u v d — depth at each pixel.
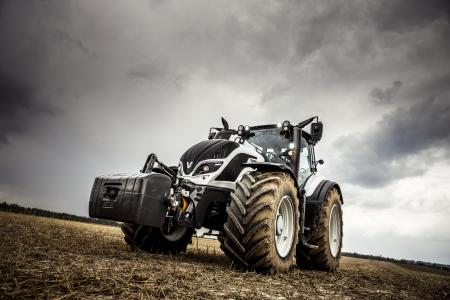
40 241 3.39
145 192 2.61
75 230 5.98
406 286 3.31
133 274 1.96
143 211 2.58
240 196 2.93
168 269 2.38
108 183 2.85
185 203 3.12
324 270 4.39
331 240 4.81
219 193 3.35
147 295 1.56
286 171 3.38
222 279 2.28
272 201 2.91
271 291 2.07
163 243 3.80
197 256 3.98
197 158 3.52
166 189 2.77
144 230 3.67
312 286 2.55
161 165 3.04
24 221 6.47
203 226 3.30
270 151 4.39
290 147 4.22
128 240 3.71
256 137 4.60
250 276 2.62
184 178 3.29
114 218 2.68
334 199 4.79
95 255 2.79
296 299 1.90
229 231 2.85
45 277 1.67
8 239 3.30
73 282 1.63
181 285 1.86
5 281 1.54
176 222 3.08
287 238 3.32
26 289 1.44
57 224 7.14
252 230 2.79
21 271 1.76
